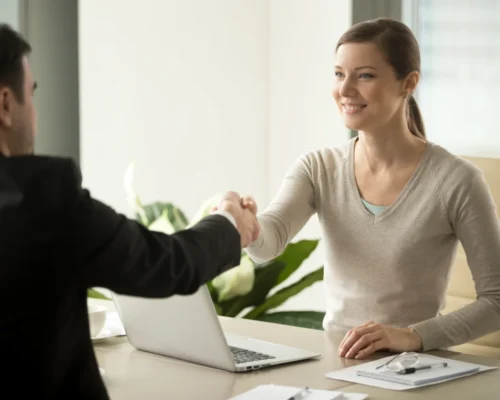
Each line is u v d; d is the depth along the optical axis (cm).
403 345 289
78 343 178
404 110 339
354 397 231
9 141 180
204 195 613
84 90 551
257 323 339
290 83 609
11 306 167
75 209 171
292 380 254
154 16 581
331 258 351
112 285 177
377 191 342
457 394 239
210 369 269
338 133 577
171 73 592
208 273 193
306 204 357
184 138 601
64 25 535
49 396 172
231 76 615
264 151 630
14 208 167
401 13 548
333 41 575
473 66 522
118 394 241
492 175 386
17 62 178
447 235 333
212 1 603
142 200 584
